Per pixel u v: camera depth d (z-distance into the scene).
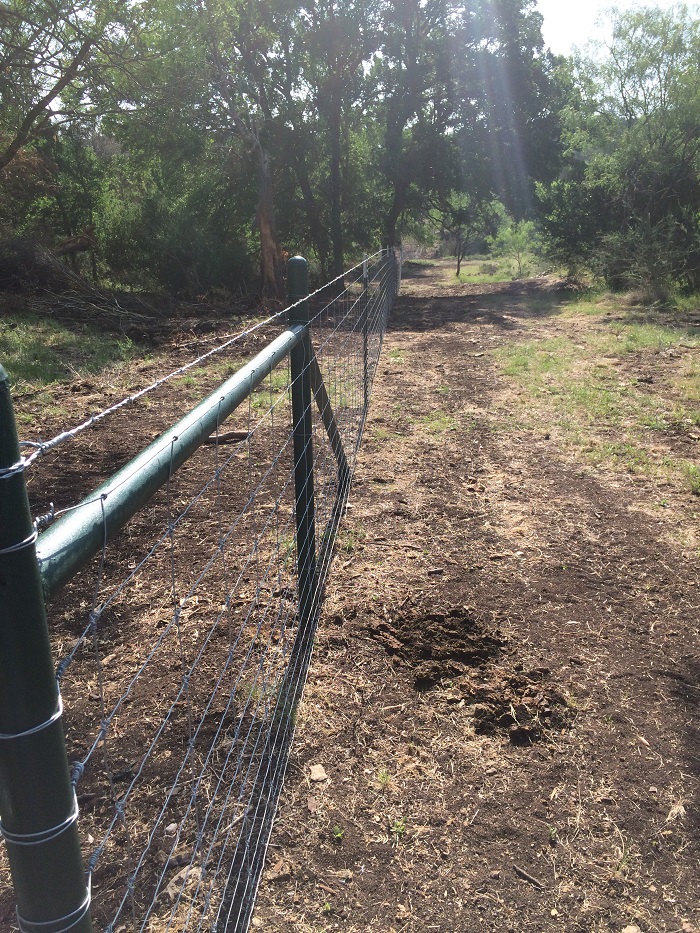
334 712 2.94
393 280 19.02
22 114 16.17
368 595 3.80
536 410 7.36
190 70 17.05
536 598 3.84
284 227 24.38
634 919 2.14
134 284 19.64
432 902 2.18
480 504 5.05
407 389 8.27
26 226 20.11
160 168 22.88
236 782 2.56
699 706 3.04
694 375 8.70
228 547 4.25
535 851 2.36
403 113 24.88
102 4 15.16
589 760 2.74
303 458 3.32
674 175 19.20
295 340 3.05
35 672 0.93
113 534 1.23
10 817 0.97
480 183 25.36
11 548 0.89
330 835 2.38
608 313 14.66
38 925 1.02
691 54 18.91
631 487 5.38
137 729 2.79
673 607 3.77
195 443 1.67
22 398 7.76
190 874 2.20
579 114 21.12
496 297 19.33
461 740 2.83
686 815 2.50
